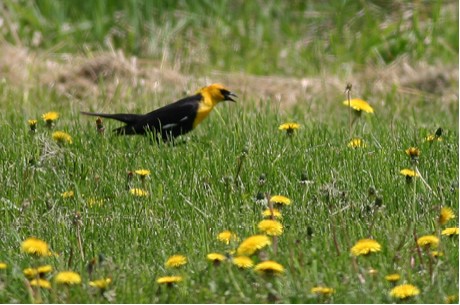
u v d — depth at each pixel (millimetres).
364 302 7656
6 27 21938
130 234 9352
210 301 7758
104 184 10711
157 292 7945
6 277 8219
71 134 12688
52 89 18016
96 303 7750
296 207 9922
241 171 10977
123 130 13000
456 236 8836
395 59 21422
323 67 21141
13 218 9945
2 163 11445
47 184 10766
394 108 16969
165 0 23781
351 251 8141
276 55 21984
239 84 19234
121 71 18734
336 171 10930
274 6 24109
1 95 17141
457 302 7691
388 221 9398
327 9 24047
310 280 7953
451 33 21891
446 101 17969
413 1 23281
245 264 7910
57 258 8625
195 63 21141
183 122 13258
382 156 11375
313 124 13742
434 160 11383
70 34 22375
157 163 11391
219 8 23547
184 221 9672
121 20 22984
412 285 7844
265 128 13320
